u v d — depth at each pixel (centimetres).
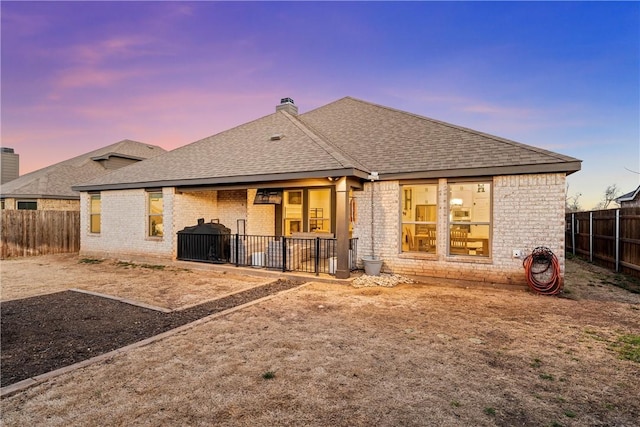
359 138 1031
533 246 711
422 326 490
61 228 1462
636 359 382
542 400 293
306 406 281
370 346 414
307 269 911
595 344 425
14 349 423
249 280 852
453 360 375
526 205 717
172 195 1089
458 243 805
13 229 1310
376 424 257
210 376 336
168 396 297
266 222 1145
